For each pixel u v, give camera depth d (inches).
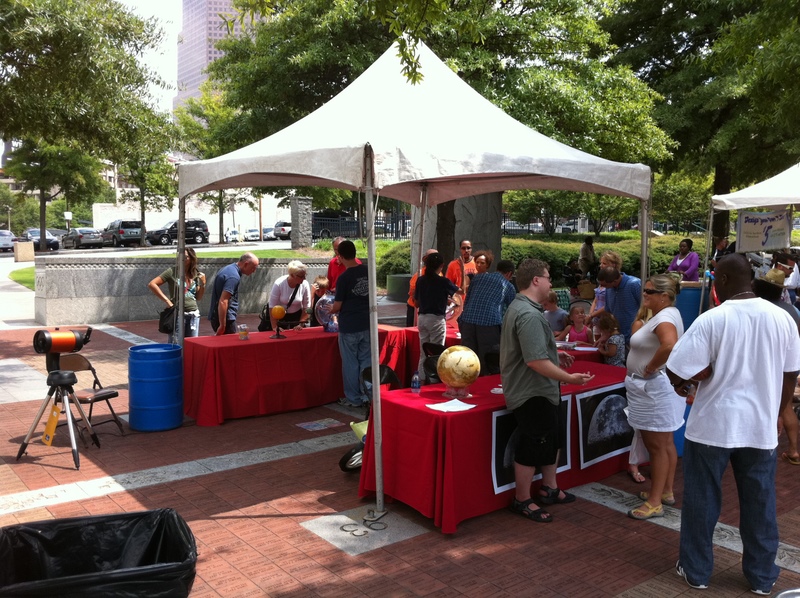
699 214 1453.0
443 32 440.5
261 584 154.2
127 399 326.3
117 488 211.2
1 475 221.1
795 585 155.0
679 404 192.1
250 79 518.0
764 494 145.3
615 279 288.8
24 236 2161.7
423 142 201.8
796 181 343.3
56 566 112.5
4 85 395.9
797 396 275.3
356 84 248.8
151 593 96.1
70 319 553.9
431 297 304.2
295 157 204.5
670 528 185.2
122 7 421.1
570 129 476.4
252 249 1357.0
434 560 166.2
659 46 772.6
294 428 278.4
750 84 399.9
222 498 204.4
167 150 466.6
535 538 178.7
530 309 179.3
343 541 175.9
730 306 142.9
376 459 191.8
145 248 1599.4
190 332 330.0
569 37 497.0
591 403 217.9
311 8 487.8
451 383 197.3
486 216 546.0
